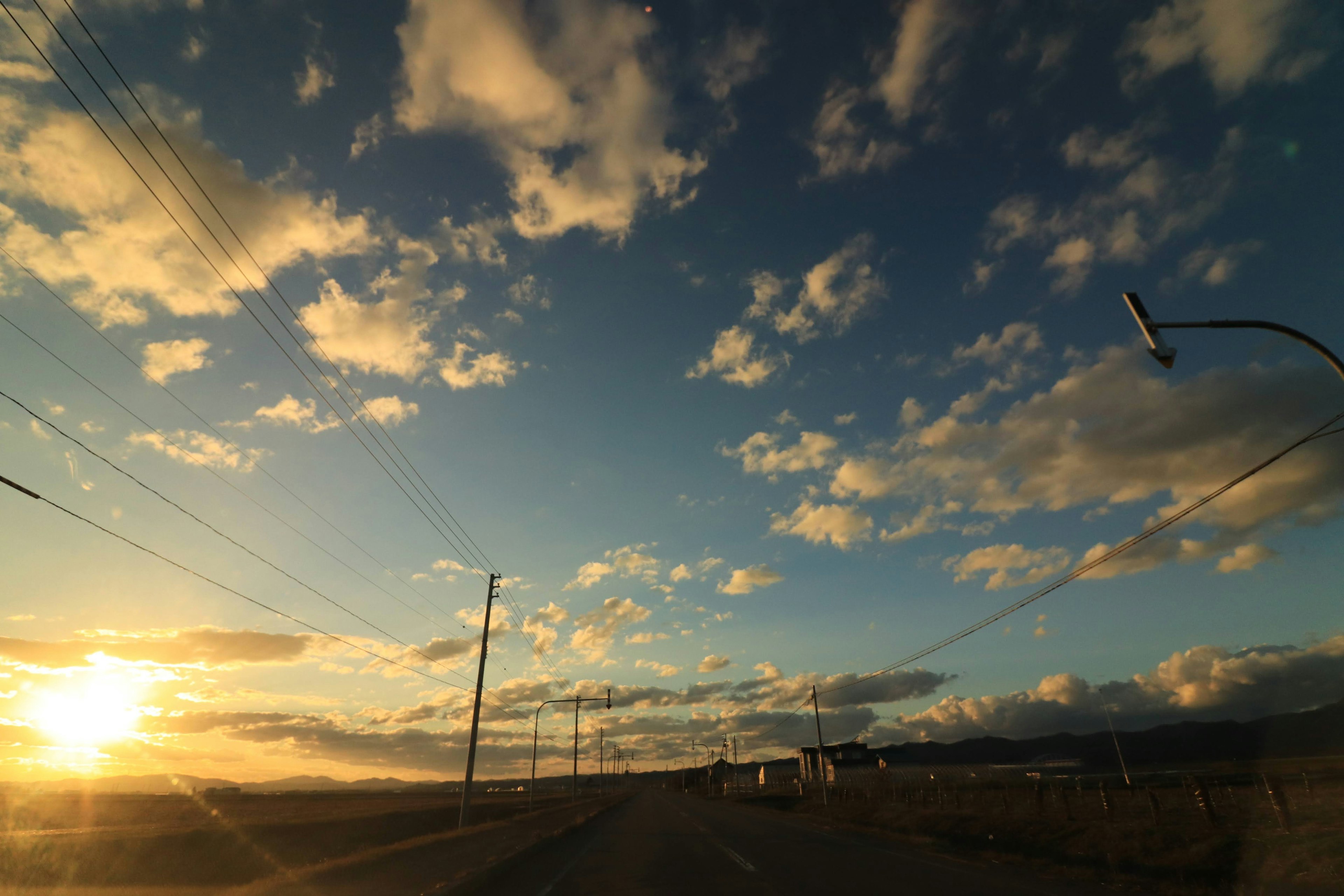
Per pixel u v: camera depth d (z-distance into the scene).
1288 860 13.61
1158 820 21.14
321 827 33.59
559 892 13.87
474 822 43.81
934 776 76.81
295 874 15.29
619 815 49.94
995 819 27.17
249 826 32.50
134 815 52.19
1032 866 17.56
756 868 17.25
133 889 20.39
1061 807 28.48
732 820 42.06
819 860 18.94
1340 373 9.53
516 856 19.28
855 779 81.19
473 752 33.81
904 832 29.50
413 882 14.34
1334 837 14.16
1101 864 16.89
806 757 111.31
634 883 15.03
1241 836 16.22
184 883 22.17
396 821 37.28
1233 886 13.35
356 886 13.87
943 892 13.05
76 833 30.19
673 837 27.95
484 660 35.41
